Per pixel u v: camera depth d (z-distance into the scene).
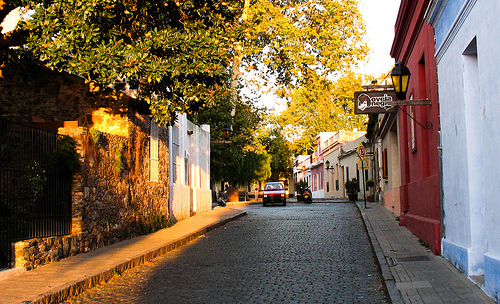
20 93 13.17
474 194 7.53
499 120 5.93
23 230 9.08
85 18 9.65
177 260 10.73
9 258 8.51
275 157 59.03
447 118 8.79
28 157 9.38
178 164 19.53
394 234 13.19
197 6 11.36
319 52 29.44
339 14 28.97
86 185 11.05
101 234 11.79
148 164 15.41
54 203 10.07
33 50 9.74
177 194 19.05
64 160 10.38
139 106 13.52
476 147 7.54
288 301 6.89
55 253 9.60
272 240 13.84
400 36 14.41
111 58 9.81
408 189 14.56
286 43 26.77
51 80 13.33
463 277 7.44
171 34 10.47
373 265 9.62
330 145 49.53
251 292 7.49
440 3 8.78
